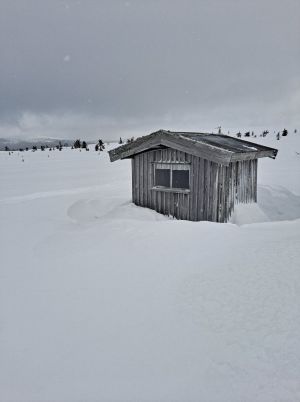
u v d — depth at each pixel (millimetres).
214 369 3145
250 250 5461
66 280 5172
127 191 17484
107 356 3414
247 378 3010
